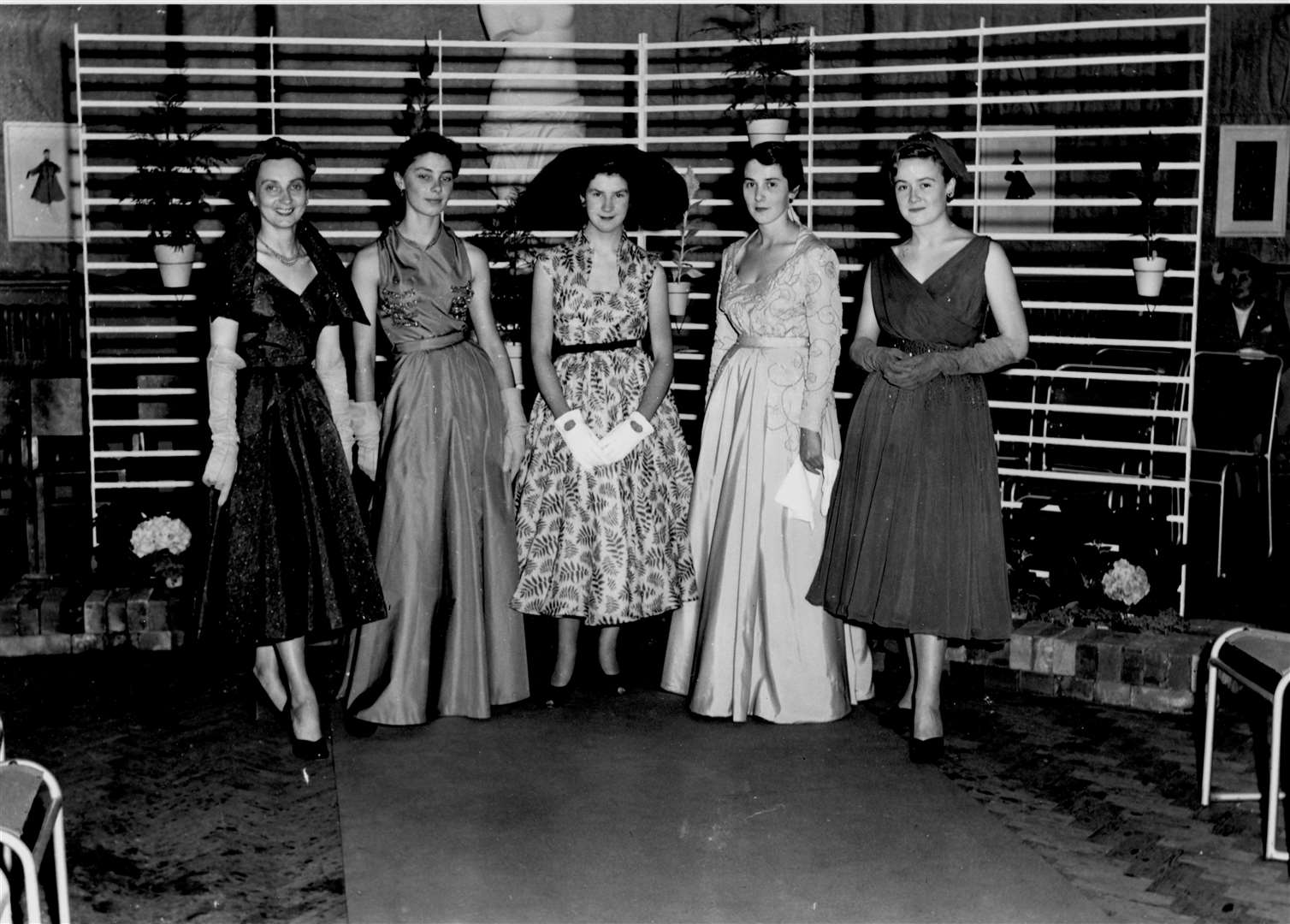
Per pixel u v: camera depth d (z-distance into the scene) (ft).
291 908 9.73
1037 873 10.28
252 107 20.83
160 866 10.43
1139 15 27.63
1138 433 21.63
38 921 7.74
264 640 12.30
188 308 25.77
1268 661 10.91
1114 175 27.63
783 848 10.76
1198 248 17.13
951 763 12.76
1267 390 21.35
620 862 10.46
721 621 13.98
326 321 12.87
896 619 12.70
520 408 14.37
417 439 13.57
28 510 17.89
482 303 14.17
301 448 12.60
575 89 24.29
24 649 16.22
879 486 12.91
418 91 23.15
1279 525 22.70
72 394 24.59
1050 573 16.12
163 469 23.94
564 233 19.85
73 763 12.67
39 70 25.63
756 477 13.83
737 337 14.51
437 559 13.67
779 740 13.41
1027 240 28.02
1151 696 14.37
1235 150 27.86
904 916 9.52
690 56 26.78
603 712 14.28
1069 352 23.52
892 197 17.93
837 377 23.21
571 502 13.91
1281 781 12.13
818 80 27.61
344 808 11.58
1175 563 15.92
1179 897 9.89
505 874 10.25
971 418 12.81
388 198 26.30
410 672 13.61
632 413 13.99
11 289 25.80
